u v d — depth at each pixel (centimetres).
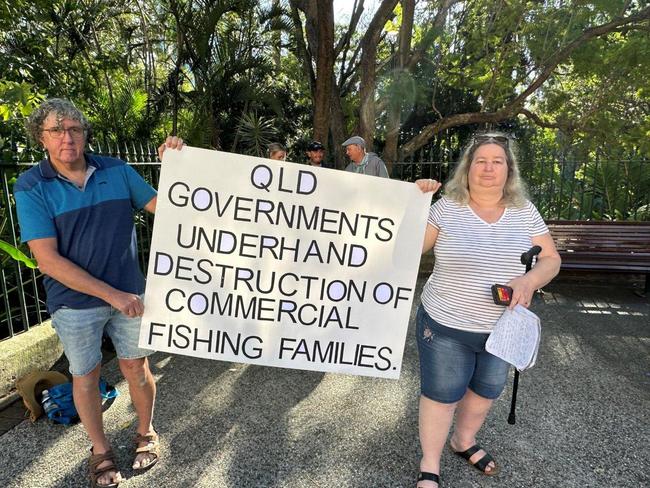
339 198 224
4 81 421
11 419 277
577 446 259
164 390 315
